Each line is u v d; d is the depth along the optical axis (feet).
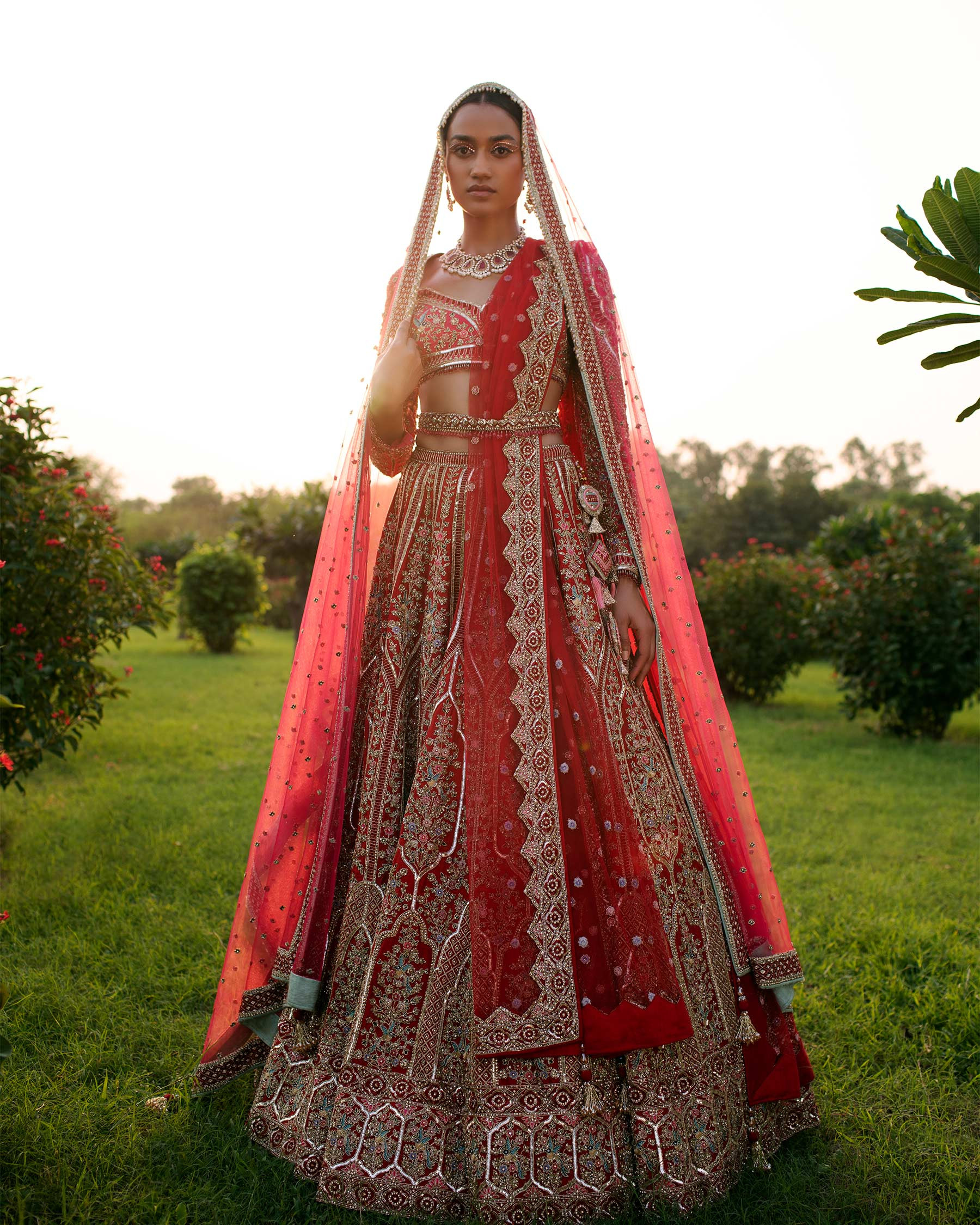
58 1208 5.88
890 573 26.94
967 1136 6.93
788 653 33.17
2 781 13.91
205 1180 6.19
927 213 5.11
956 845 15.03
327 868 6.45
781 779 20.01
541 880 6.07
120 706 28.71
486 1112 5.80
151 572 17.89
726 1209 6.01
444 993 6.08
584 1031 5.89
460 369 6.87
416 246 7.03
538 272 6.94
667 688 6.95
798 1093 6.66
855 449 275.39
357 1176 5.82
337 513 7.28
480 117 6.82
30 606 13.96
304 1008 6.33
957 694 26.12
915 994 9.11
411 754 6.65
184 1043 8.04
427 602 6.76
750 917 6.77
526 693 6.37
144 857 13.02
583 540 6.85
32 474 13.58
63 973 9.19
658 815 6.51
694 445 236.84
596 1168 5.74
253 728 25.11
